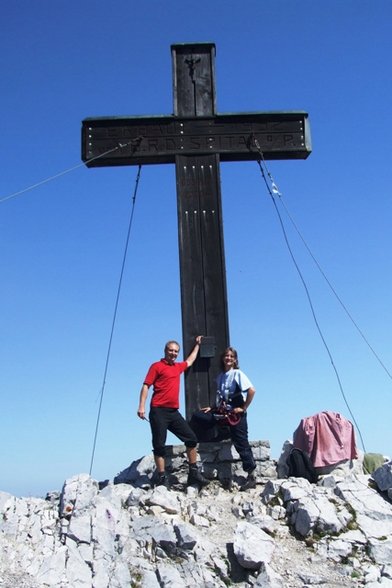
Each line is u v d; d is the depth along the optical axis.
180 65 12.22
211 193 11.78
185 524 8.65
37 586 7.71
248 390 10.59
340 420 10.80
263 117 12.04
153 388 10.45
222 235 11.64
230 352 10.82
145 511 9.20
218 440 10.81
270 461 10.76
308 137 12.01
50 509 8.89
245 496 10.06
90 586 7.88
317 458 10.60
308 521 8.88
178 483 10.58
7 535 8.35
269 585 7.95
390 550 8.59
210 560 8.38
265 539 8.66
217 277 11.49
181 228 11.66
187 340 11.25
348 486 9.59
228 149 11.91
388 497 9.53
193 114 12.02
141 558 8.39
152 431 10.23
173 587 7.96
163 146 11.91
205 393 11.05
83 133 11.89
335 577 8.22
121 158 11.84
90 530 8.49
